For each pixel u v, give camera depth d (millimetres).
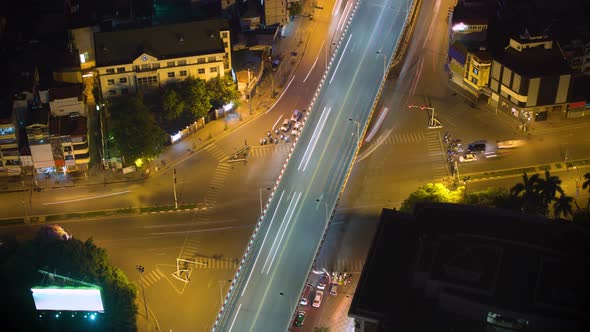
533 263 177250
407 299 178750
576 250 181250
